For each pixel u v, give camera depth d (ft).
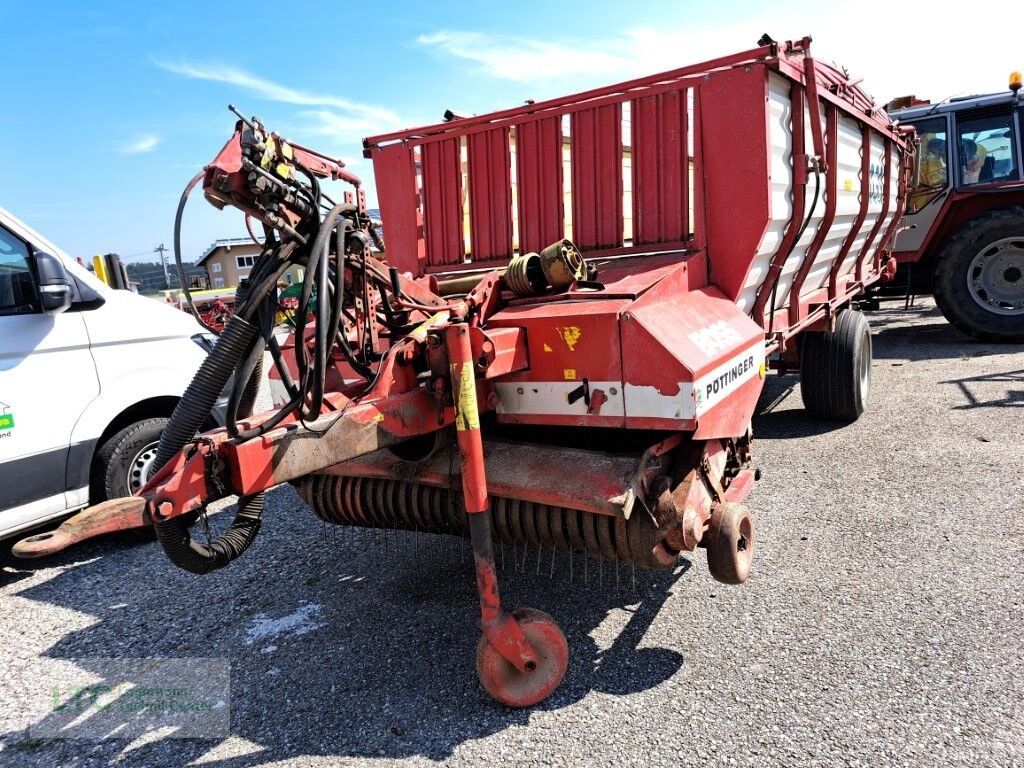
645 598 10.86
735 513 9.28
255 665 9.92
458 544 13.24
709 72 10.38
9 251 12.91
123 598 12.30
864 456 16.17
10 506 12.64
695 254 10.62
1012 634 9.21
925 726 7.73
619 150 11.33
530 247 12.48
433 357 8.20
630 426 8.77
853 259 18.52
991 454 15.42
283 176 7.75
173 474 6.67
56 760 8.30
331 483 11.21
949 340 29.35
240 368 7.22
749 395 10.32
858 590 10.59
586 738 7.96
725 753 7.57
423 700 8.84
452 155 13.23
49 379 13.12
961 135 27.84
